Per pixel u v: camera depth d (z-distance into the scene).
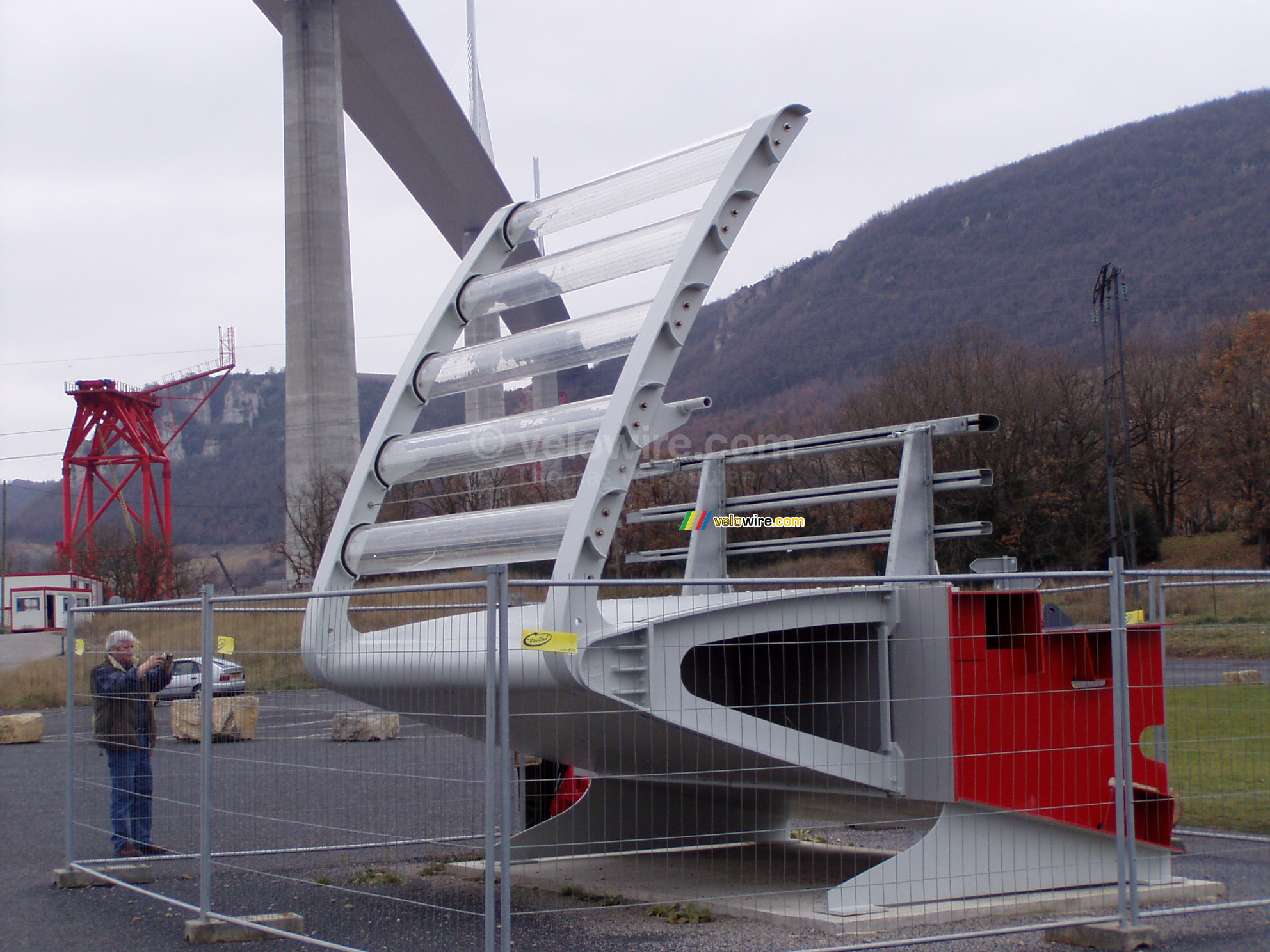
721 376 161.62
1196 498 57.44
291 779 6.85
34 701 24.73
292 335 47.25
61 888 7.36
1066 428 46.91
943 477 6.99
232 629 7.15
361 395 128.88
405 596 10.98
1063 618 6.93
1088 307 139.00
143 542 58.25
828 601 6.00
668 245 6.36
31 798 12.10
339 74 49.22
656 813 7.68
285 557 44.16
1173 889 6.31
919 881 5.89
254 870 7.29
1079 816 6.23
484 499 26.50
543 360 6.61
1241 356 55.88
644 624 5.43
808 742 5.88
